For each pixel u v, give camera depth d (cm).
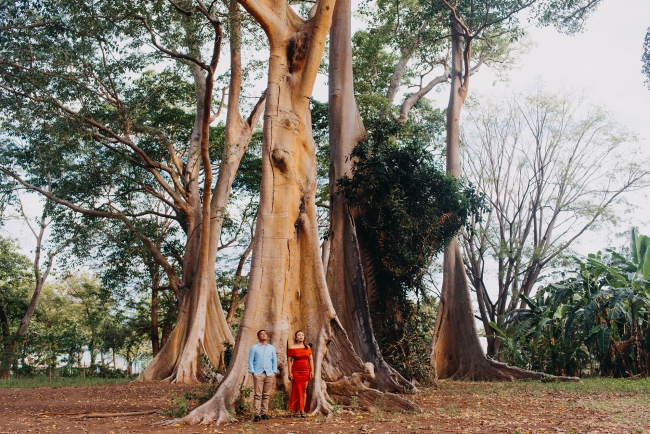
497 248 3297
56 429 879
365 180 1700
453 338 2195
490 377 2059
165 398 1489
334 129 1842
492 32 2919
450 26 2559
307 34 1280
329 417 984
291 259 1203
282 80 1263
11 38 1767
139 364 4006
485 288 3278
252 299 1135
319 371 1100
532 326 2325
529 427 848
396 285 1764
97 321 3578
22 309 3884
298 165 1259
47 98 1912
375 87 2703
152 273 3119
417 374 1725
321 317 1198
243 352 1085
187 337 2356
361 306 1571
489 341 3142
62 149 2275
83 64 2141
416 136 2841
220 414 948
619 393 1409
